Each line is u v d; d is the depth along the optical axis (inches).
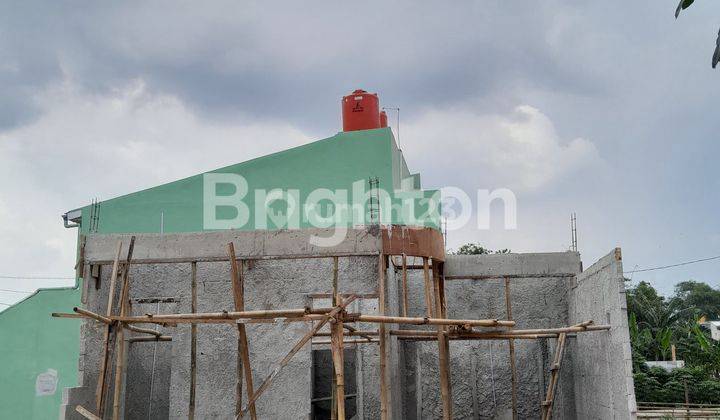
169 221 746.8
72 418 379.2
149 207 751.7
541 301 558.9
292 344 378.6
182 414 382.3
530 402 551.8
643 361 1117.1
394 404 435.2
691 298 2429.9
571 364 536.1
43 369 690.8
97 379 398.6
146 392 469.7
